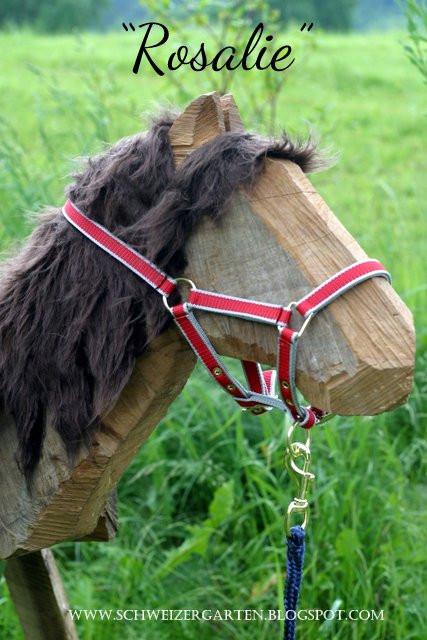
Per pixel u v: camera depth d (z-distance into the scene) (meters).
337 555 2.87
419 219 5.88
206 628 2.89
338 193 6.57
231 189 1.40
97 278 1.49
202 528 3.11
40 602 2.09
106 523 1.88
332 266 1.36
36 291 1.54
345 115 9.54
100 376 1.50
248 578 3.04
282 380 1.40
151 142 1.48
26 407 1.59
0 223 4.04
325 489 2.96
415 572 2.95
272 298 1.39
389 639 2.80
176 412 3.53
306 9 25.14
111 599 2.93
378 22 28.17
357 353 1.33
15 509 1.69
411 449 3.59
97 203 1.51
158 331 1.48
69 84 9.80
